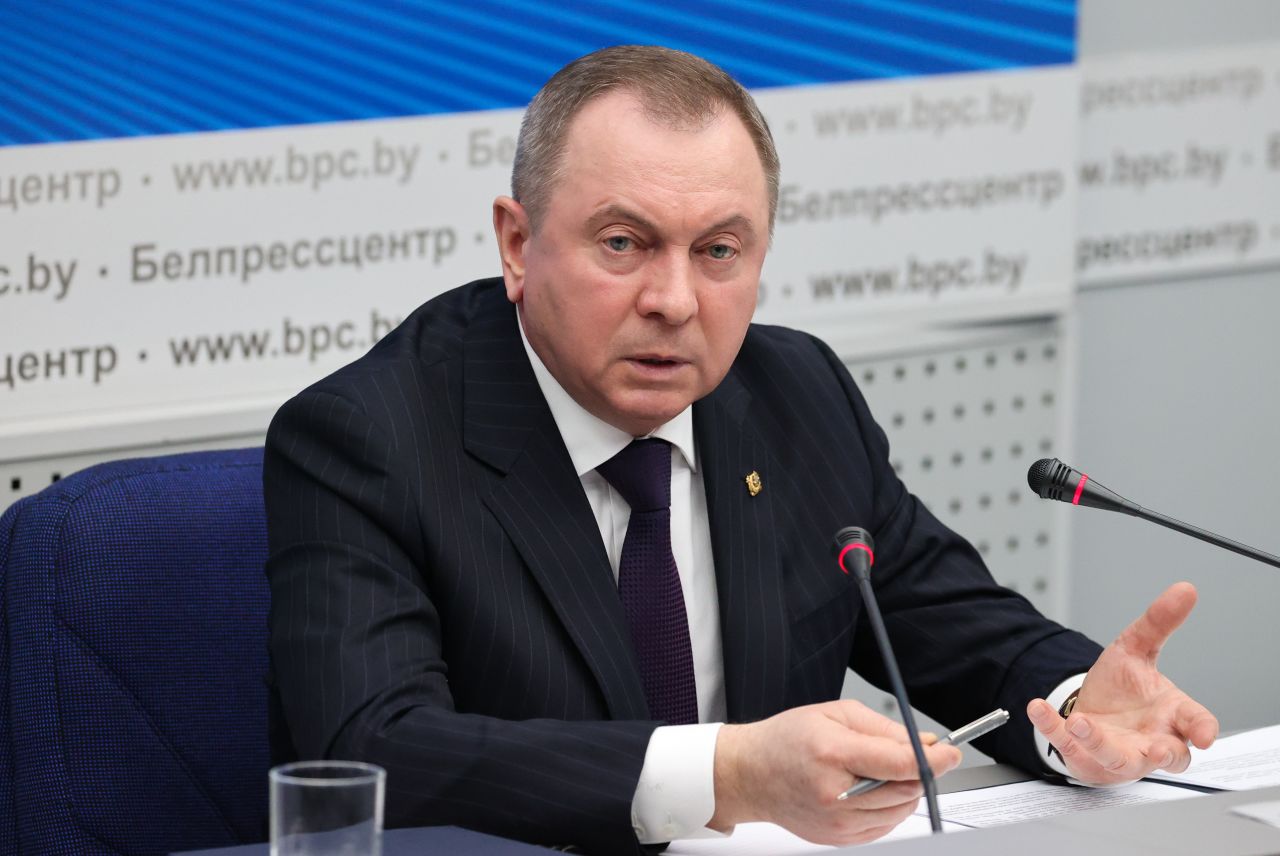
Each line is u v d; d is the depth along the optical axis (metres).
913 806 2.74
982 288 6.35
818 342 4.34
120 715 3.72
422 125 5.32
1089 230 6.74
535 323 3.46
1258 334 7.17
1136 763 3.22
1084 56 6.65
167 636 3.79
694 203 3.27
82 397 4.85
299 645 3.16
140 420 4.94
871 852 2.20
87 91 4.80
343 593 3.23
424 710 3.00
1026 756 3.49
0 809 3.68
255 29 5.03
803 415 4.03
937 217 6.23
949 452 6.39
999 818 3.11
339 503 3.37
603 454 3.60
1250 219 7.08
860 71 6.03
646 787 2.82
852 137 6.04
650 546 3.58
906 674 3.97
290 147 5.11
